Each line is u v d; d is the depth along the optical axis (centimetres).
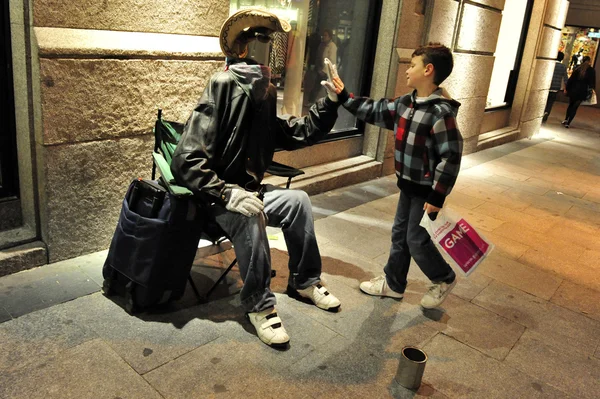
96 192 344
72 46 304
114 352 260
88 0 312
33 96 308
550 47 1048
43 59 294
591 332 334
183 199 274
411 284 371
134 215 283
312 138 318
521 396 262
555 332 329
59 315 286
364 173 614
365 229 465
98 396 229
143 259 280
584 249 481
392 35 591
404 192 306
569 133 1195
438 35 650
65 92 309
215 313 303
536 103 1073
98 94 324
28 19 296
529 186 689
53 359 250
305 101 584
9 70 319
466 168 757
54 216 328
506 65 967
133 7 334
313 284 321
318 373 261
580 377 284
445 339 305
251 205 267
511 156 874
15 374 238
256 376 253
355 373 264
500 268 420
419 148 286
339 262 392
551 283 402
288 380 253
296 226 307
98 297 307
